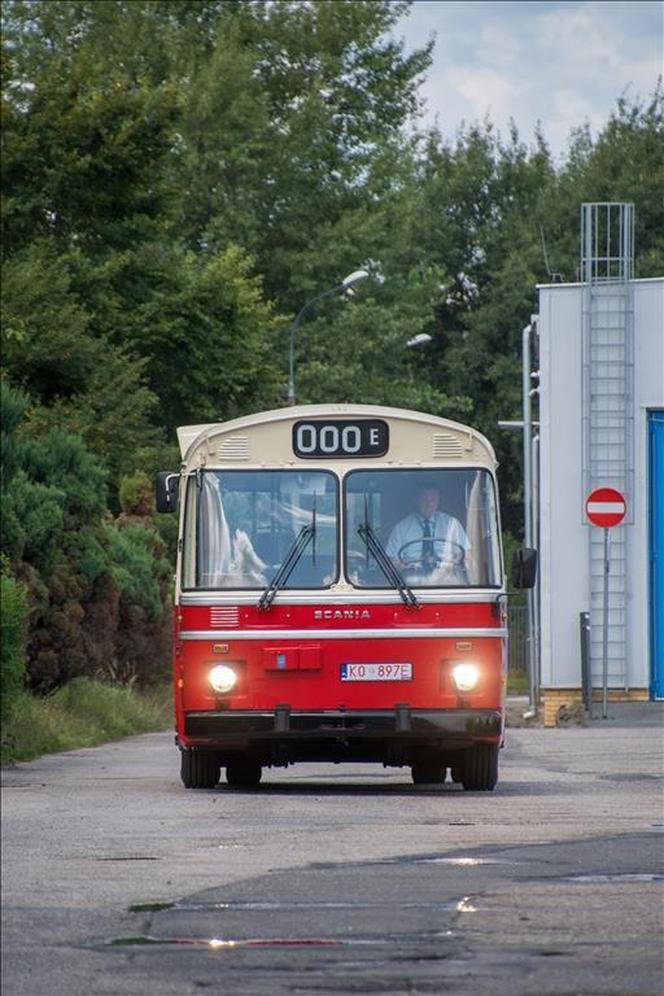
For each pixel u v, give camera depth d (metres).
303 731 35.72
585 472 67.94
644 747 50.44
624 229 68.94
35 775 38.47
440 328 180.25
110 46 143.38
